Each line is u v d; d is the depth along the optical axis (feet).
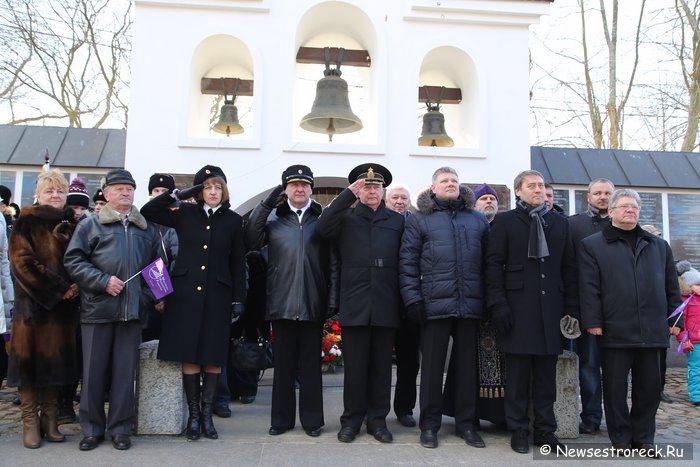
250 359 16.05
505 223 14.21
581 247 14.33
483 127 23.71
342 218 14.58
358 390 14.44
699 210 28.99
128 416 13.74
